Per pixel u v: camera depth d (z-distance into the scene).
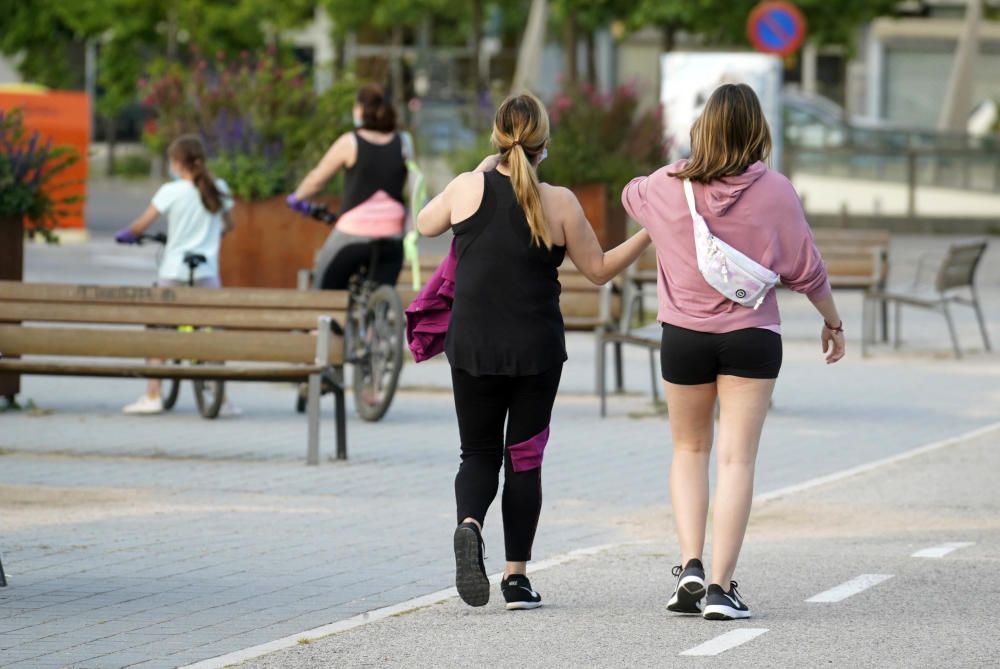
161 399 37.09
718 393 19.38
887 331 51.78
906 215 99.44
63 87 130.50
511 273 19.22
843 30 98.00
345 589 20.77
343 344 30.75
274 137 51.59
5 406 37.28
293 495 27.48
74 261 70.50
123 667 17.00
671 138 62.62
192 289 32.09
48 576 21.30
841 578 21.41
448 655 17.47
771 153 19.08
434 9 131.50
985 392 41.44
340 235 36.44
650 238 19.39
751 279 18.75
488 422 19.53
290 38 126.56
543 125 19.34
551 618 19.19
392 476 29.42
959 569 21.98
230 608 19.69
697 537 19.39
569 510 26.70
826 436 34.62
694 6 93.38
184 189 36.53
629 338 37.22
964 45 107.94
